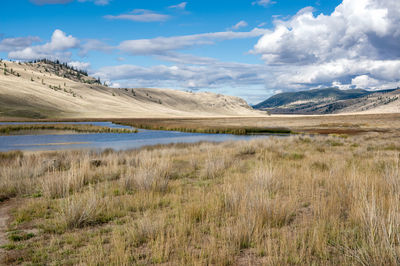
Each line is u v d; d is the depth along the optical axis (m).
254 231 4.88
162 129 64.50
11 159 19.27
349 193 6.76
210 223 5.52
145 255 4.39
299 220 5.77
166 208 6.77
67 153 21.66
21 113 132.25
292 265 3.87
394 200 5.80
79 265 4.05
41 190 8.98
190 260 4.05
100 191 8.40
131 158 15.63
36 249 4.69
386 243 3.87
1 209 7.25
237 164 13.17
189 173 11.89
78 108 178.38
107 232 5.49
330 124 68.69
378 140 28.31
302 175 9.63
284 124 78.38
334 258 4.00
